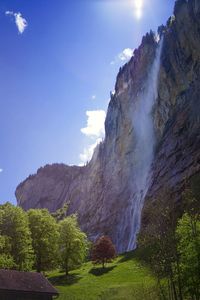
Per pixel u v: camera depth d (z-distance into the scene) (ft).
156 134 622.54
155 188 486.38
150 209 198.70
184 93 553.64
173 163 479.41
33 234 318.86
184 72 555.69
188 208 189.37
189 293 180.04
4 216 296.10
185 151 468.34
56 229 331.77
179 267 176.04
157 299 187.73
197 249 171.94
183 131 502.79
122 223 640.17
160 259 181.57
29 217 325.01
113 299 224.33
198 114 481.46
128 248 580.30
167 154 509.35
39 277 196.85
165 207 193.47
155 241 186.19
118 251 608.60
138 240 194.49
